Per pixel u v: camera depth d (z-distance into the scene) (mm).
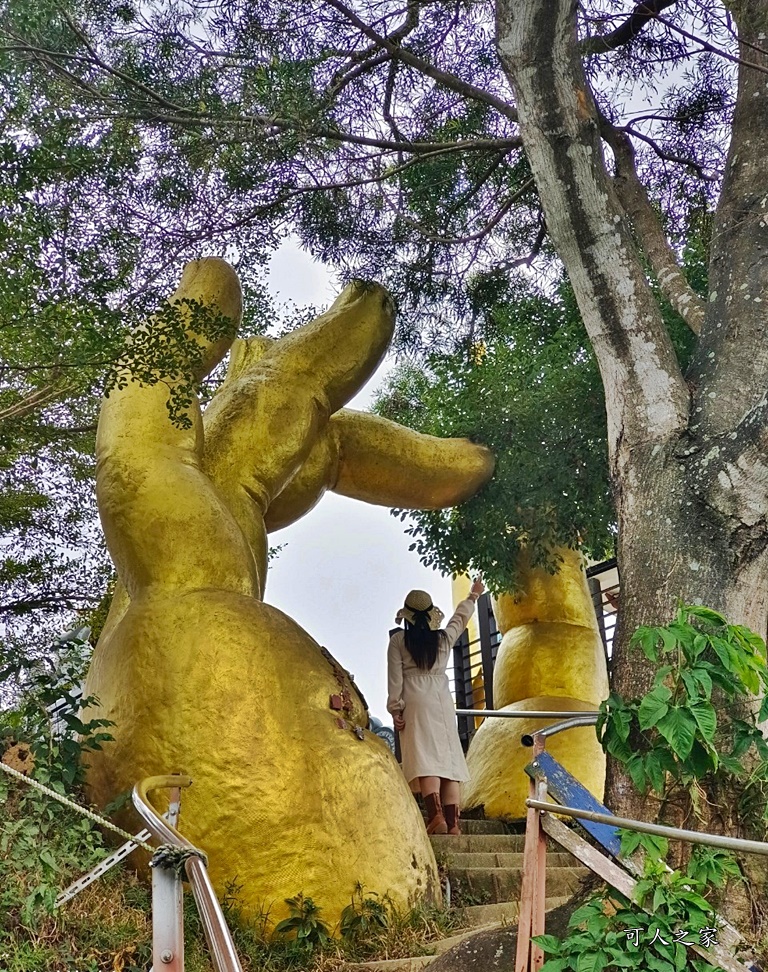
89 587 11422
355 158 9008
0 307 6676
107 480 7285
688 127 9984
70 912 5246
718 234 6824
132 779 6418
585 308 6719
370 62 8758
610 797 5391
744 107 7020
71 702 6656
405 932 6031
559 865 7770
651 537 5926
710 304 6645
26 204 6754
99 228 7516
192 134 8477
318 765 6566
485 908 6434
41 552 11352
